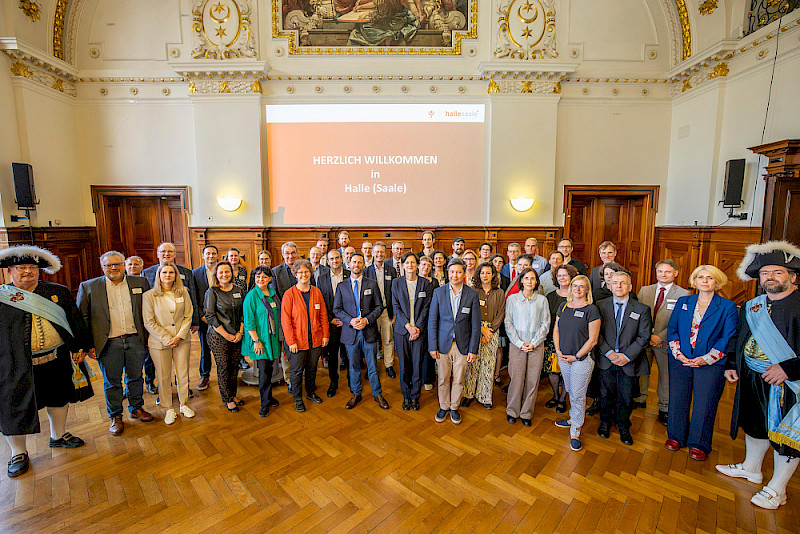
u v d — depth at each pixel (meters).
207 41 5.77
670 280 2.84
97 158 6.05
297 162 6.04
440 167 6.10
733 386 3.69
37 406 2.35
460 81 5.96
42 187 5.43
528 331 2.86
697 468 2.41
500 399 3.41
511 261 4.20
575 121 6.11
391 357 3.91
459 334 2.86
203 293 3.64
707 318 2.39
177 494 2.17
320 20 5.86
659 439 2.75
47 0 5.44
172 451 2.59
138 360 2.93
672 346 2.53
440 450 2.61
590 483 2.27
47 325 2.43
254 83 5.76
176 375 3.04
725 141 5.18
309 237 6.08
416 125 6.04
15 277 2.32
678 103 5.96
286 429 2.88
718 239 5.20
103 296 2.76
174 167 6.11
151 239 6.43
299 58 5.88
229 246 5.98
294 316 3.12
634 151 6.16
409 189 6.12
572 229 6.56
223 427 2.90
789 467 2.02
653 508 2.07
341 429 2.88
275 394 3.50
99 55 5.88
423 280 3.22
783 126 4.36
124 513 2.02
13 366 2.27
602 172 6.19
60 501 2.10
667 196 6.20
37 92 5.35
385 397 3.45
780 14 4.46
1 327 2.25
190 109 6.04
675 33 5.84
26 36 5.22
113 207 6.31
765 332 2.07
